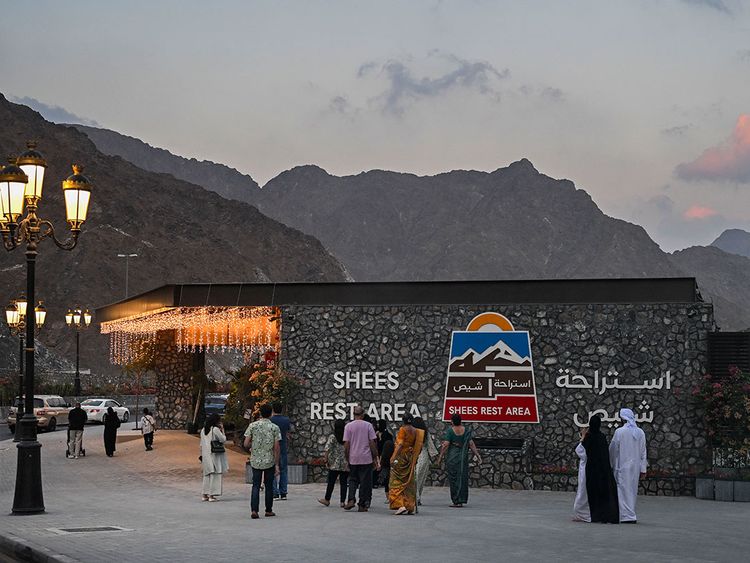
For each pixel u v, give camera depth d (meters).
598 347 25.25
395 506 18.23
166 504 20.31
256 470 17.56
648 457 24.69
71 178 18.39
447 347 26.22
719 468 23.39
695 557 12.29
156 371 46.00
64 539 14.31
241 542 13.86
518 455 24.88
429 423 26.12
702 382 24.25
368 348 26.64
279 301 27.27
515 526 16.14
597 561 11.90
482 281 26.08
